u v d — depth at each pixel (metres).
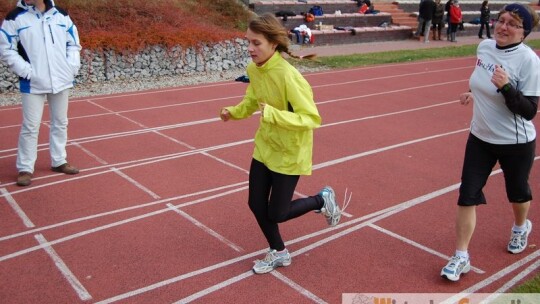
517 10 3.39
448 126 8.51
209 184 5.73
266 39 3.33
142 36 12.54
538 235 4.55
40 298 3.59
